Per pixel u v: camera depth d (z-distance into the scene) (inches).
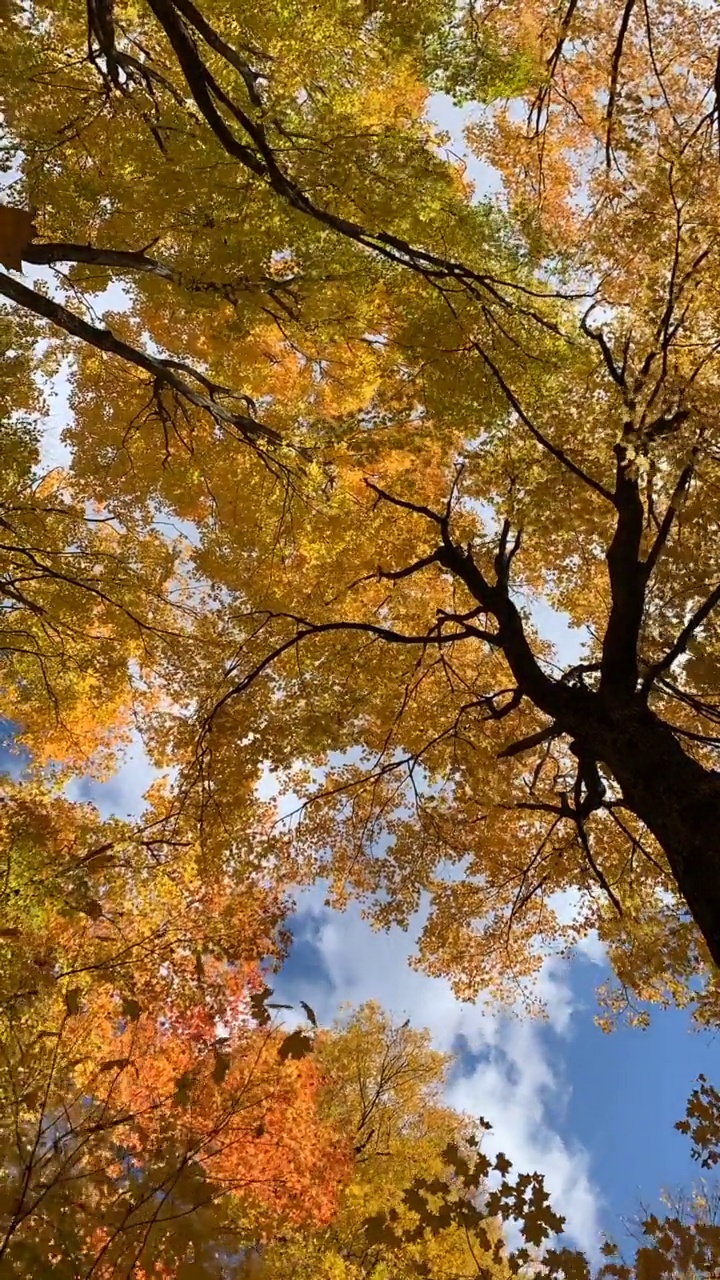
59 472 336.2
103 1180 128.8
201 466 330.0
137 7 239.8
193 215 204.7
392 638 266.7
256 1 203.6
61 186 219.0
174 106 235.3
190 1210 124.2
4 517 249.9
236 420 281.1
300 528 321.1
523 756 312.7
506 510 249.8
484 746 312.0
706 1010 264.7
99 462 335.9
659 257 205.5
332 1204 184.2
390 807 318.0
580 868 302.7
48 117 221.8
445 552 278.1
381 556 320.8
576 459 243.3
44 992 165.2
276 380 344.5
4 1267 109.5
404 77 240.7
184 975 202.1
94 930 217.2
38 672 290.7
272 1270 209.5
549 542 306.8
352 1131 368.8
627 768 190.2
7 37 191.6
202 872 243.9
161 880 234.8
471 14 217.6
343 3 202.1
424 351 244.7
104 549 292.8
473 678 339.3
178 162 197.3
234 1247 133.3
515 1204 179.6
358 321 270.2
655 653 258.2
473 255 225.1
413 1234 181.8
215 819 264.4
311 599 325.4
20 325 263.3
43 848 182.7
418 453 289.6
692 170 196.4
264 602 316.8
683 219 199.9
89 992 194.5
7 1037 155.0
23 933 176.4
